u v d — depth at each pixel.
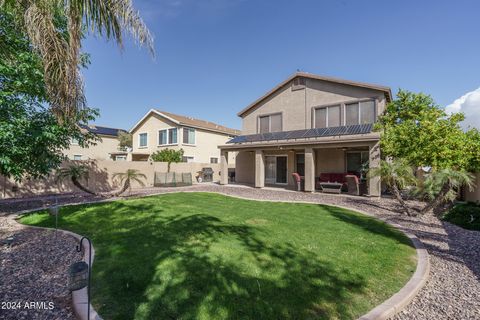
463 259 4.83
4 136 6.98
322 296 3.29
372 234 6.16
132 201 10.95
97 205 9.97
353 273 3.98
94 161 17.03
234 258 4.45
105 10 4.18
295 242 5.44
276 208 9.59
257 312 2.90
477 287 3.75
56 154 9.75
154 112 28.06
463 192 11.37
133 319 2.73
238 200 11.75
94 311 2.84
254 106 21.09
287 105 19.30
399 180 8.95
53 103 4.37
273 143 16.11
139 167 19.48
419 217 8.31
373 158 12.56
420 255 4.84
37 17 4.00
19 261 4.37
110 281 3.56
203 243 5.25
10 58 7.21
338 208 9.72
